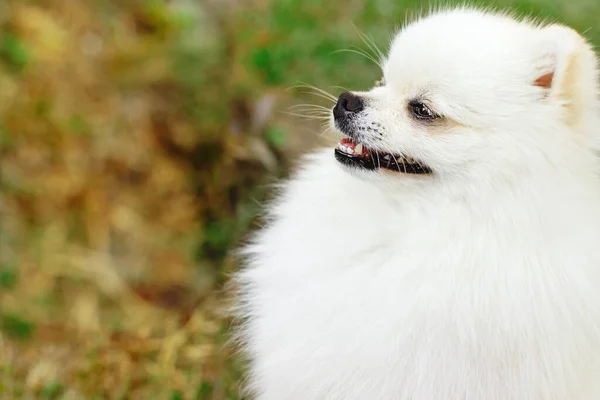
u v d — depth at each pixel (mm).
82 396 1104
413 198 948
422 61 938
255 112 1220
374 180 949
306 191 992
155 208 1315
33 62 1457
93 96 1439
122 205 1328
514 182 922
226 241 1209
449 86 928
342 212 966
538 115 923
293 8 1322
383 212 955
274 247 991
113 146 1372
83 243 1312
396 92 953
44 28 1496
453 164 930
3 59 1450
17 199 1326
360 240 956
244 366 1066
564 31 934
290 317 966
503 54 928
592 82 940
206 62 1360
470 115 925
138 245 1302
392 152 943
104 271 1288
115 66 1464
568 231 922
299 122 1211
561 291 921
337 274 959
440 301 932
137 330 1166
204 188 1275
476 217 932
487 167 926
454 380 935
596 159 947
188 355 1104
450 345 932
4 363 1137
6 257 1286
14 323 1225
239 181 1220
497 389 936
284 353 968
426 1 1269
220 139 1280
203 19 1455
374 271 954
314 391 960
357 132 947
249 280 1023
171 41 1466
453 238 935
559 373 928
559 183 922
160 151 1345
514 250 924
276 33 1309
